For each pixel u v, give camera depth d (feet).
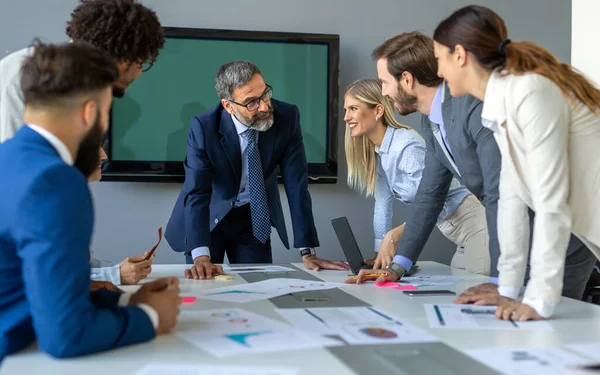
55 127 3.69
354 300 5.37
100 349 3.57
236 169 8.70
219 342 3.82
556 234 4.49
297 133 8.99
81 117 3.73
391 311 4.83
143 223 12.33
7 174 3.47
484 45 4.77
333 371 3.23
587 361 3.42
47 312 3.34
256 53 12.40
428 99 6.77
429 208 7.16
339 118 12.81
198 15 12.35
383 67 6.87
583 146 4.81
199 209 8.26
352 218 12.89
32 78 3.65
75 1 12.05
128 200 12.29
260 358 3.47
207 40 12.25
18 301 3.66
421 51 6.59
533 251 4.58
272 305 5.12
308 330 4.13
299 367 3.30
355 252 7.48
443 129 6.89
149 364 3.36
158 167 12.12
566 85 4.67
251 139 8.63
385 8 12.92
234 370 3.25
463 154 6.54
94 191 12.17
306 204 8.78
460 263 8.72
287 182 8.88
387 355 3.53
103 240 12.19
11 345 3.54
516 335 4.03
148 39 5.58
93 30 5.33
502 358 3.47
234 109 8.39
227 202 8.80
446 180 7.25
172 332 4.08
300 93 12.52
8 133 5.24
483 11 4.85
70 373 3.22
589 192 4.85
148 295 4.07
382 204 9.62
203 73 12.26
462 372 3.21
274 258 12.68
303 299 5.42
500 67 4.77
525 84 4.51
